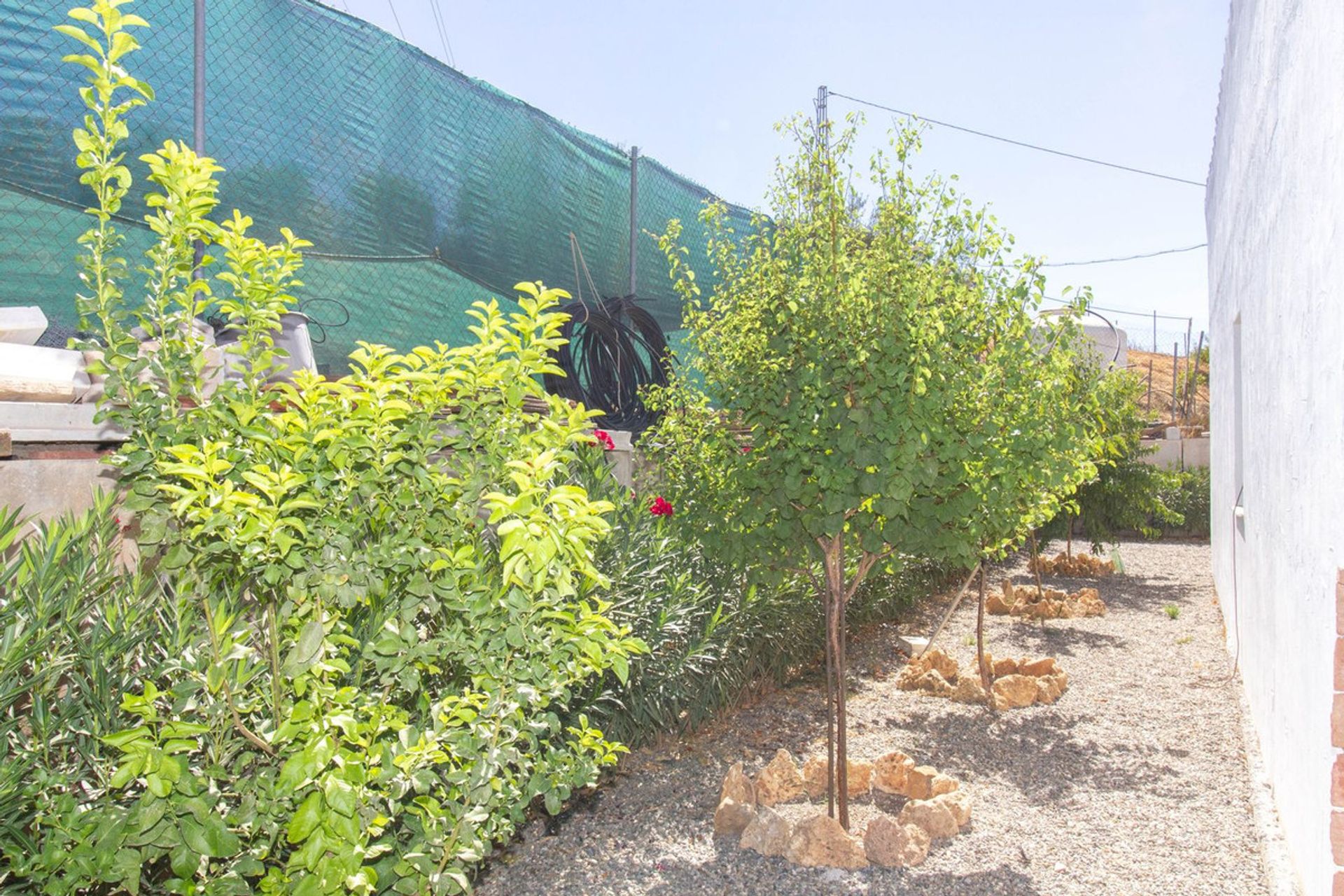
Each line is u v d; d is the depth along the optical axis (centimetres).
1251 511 526
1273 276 398
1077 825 405
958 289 384
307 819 208
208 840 203
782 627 633
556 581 230
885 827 369
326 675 241
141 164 470
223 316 453
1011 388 428
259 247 246
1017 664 654
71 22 447
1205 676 666
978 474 396
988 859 372
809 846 367
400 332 631
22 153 432
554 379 780
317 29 562
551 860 368
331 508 237
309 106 557
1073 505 710
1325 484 281
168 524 225
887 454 333
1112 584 1097
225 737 229
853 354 345
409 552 236
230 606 240
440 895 239
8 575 211
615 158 835
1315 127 293
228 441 234
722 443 395
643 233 873
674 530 496
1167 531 1669
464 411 258
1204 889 343
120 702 232
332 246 575
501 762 244
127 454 223
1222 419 843
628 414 810
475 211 681
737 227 984
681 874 357
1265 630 456
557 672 259
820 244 379
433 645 242
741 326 392
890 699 607
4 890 203
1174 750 506
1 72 426
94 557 237
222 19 510
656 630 481
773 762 441
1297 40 326
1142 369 3228
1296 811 343
